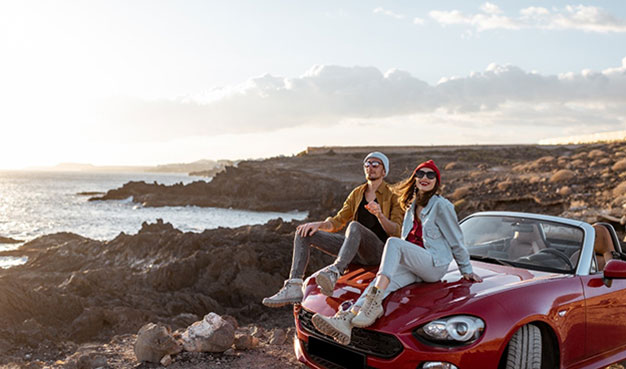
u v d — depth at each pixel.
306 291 4.55
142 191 85.12
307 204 65.06
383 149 109.12
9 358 5.98
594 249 5.26
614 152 46.41
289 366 4.79
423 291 3.94
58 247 16.31
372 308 3.68
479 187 35.09
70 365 4.79
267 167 92.94
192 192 78.88
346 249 4.27
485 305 3.59
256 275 11.18
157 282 11.13
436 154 82.81
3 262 20.38
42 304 8.46
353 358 3.85
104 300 9.57
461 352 3.42
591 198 24.56
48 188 153.75
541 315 3.77
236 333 6.21
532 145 93.38
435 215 4.12
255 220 49.09
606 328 4.45
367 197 4.97
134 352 5.11
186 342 5.10
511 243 5.16
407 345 3.51
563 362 4.04
